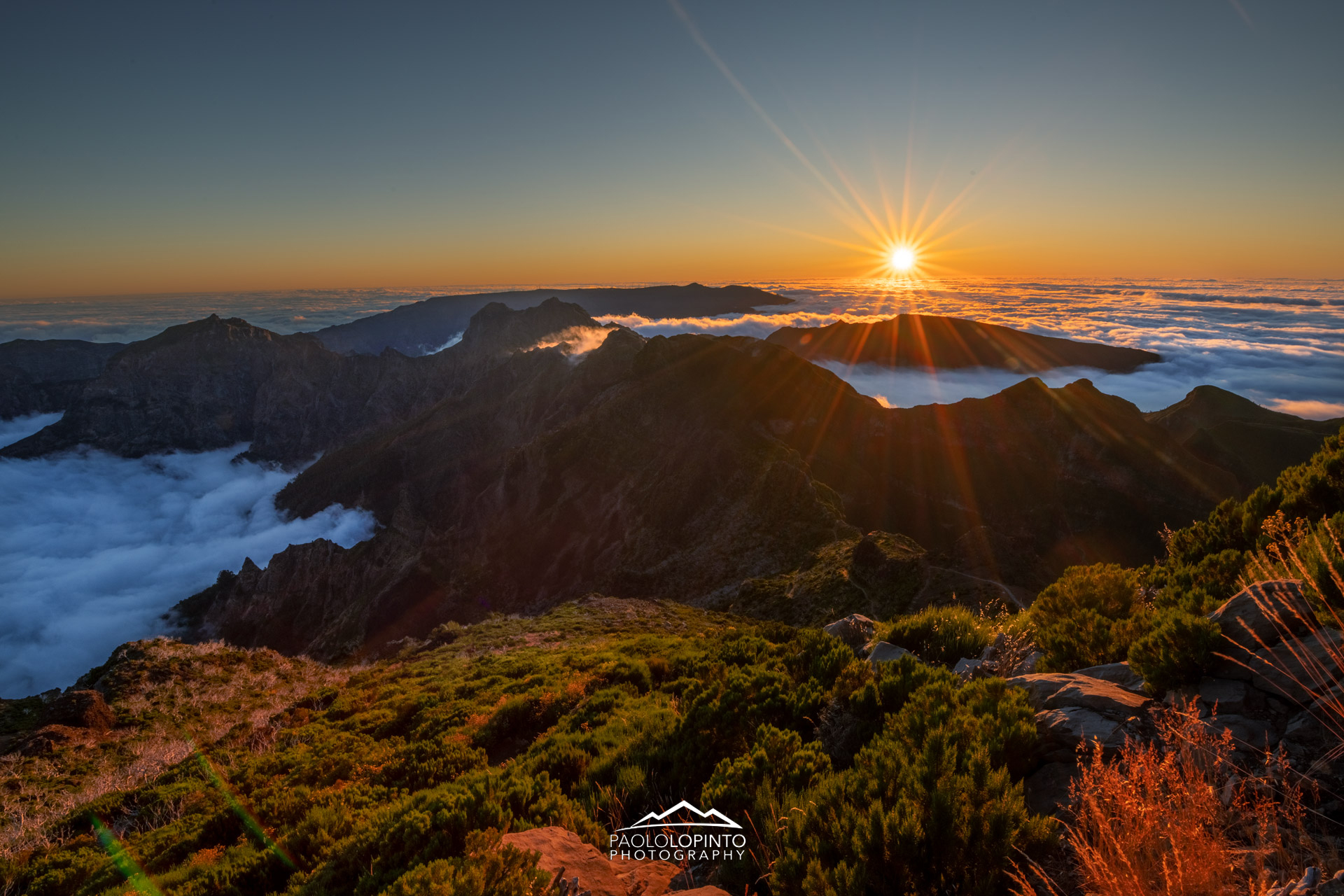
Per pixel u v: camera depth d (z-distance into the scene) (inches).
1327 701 154.6
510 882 165.3
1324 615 174.9
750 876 187.8
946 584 2169.0
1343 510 305.1
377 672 1269.7
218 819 479.8
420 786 457.7
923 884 151.4
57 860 531.8
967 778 164.2
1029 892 129.6
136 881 402.3
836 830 164.7
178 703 1098.7
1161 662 202.4
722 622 1947.6
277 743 784.3
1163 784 138.4
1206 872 111.7
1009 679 256.7
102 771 821.2
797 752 231.0
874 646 398.9
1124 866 117.6
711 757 292.5
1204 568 323.0
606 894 182.1
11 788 764.0
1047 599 339.3
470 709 711.7
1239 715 174.7
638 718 429.4
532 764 370.9
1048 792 180.2
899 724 217.6
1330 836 124.4
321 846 342.3
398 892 167.2
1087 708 206.7
